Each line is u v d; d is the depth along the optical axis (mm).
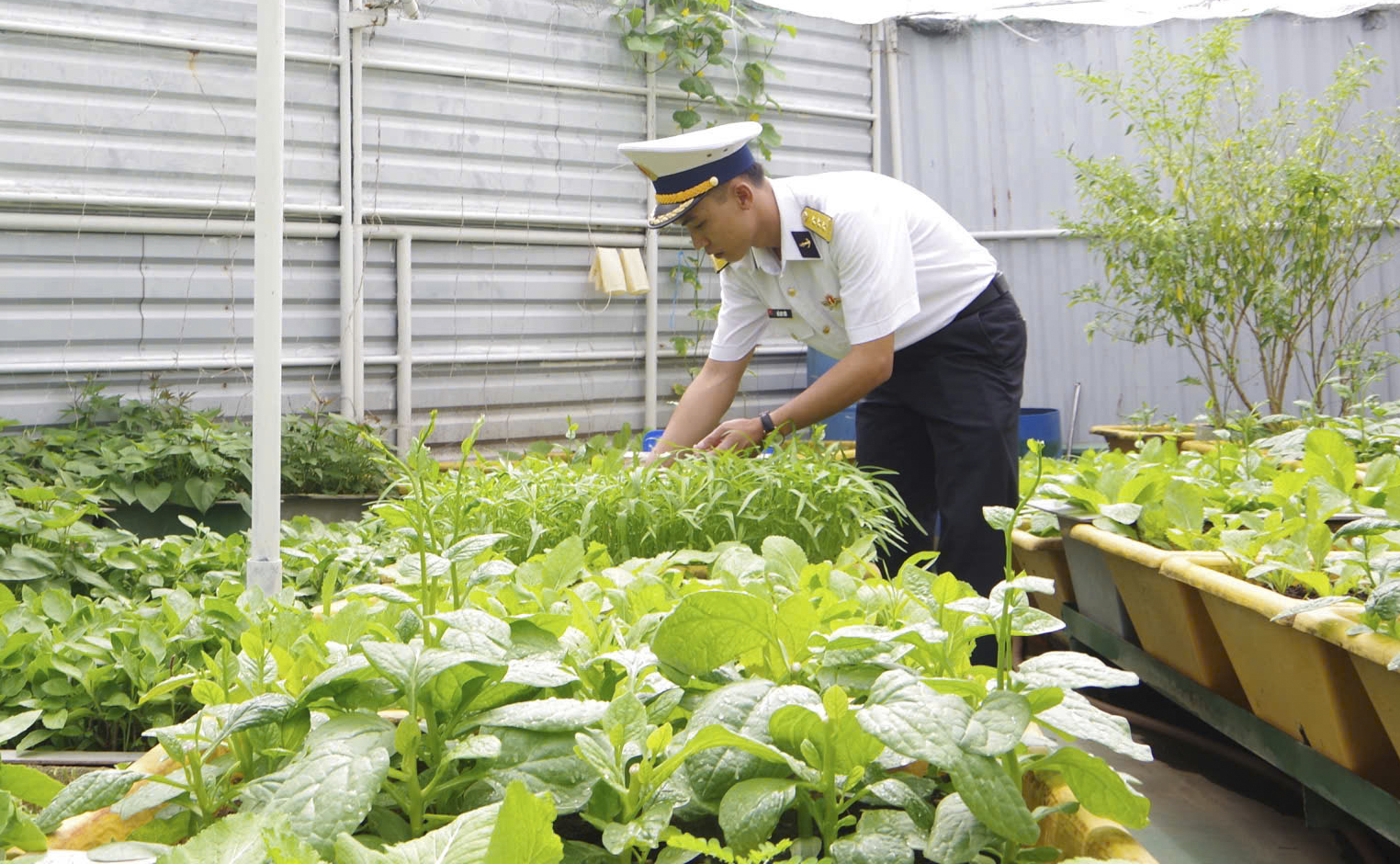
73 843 778
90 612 1825
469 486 1956
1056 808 785
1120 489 2250
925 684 767
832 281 2760
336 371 4879
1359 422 3471
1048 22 6090
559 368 5410
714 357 3064
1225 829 1946
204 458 3877
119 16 4320
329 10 4762
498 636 814
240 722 750
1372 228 5430
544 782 775
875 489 2166
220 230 4531
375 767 696
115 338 4391
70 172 4277
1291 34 5945
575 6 5320
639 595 1110
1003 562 2727
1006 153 6164
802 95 5980
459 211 5082
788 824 874
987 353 2764
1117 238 5281
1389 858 1719
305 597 1948
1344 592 1617
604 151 5453
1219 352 5992
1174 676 2062
